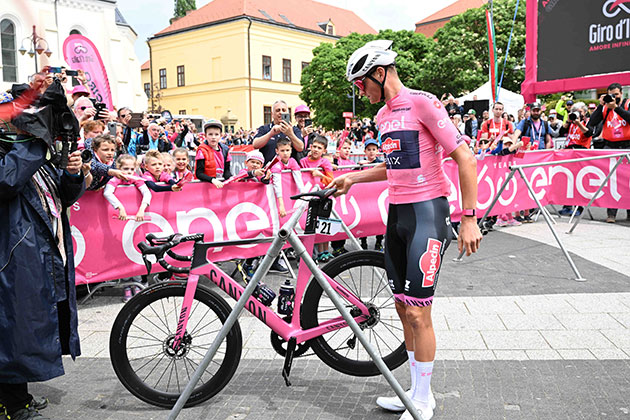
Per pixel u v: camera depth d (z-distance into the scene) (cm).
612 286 481
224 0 4838
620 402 274
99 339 387
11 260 248
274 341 295
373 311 301
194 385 256
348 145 751
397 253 270
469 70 3148
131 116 820
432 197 258
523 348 348
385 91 259
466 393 289
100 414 279
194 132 1583
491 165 733
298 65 4938
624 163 759
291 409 280
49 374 258
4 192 241
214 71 4706
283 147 543
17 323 248
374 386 304
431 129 250
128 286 484
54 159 264
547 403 275
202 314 312
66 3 2900
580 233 737
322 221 288
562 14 1056
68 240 281
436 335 375
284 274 555
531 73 1114
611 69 1008
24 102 243
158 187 484
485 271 549
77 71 437
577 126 934
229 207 518
